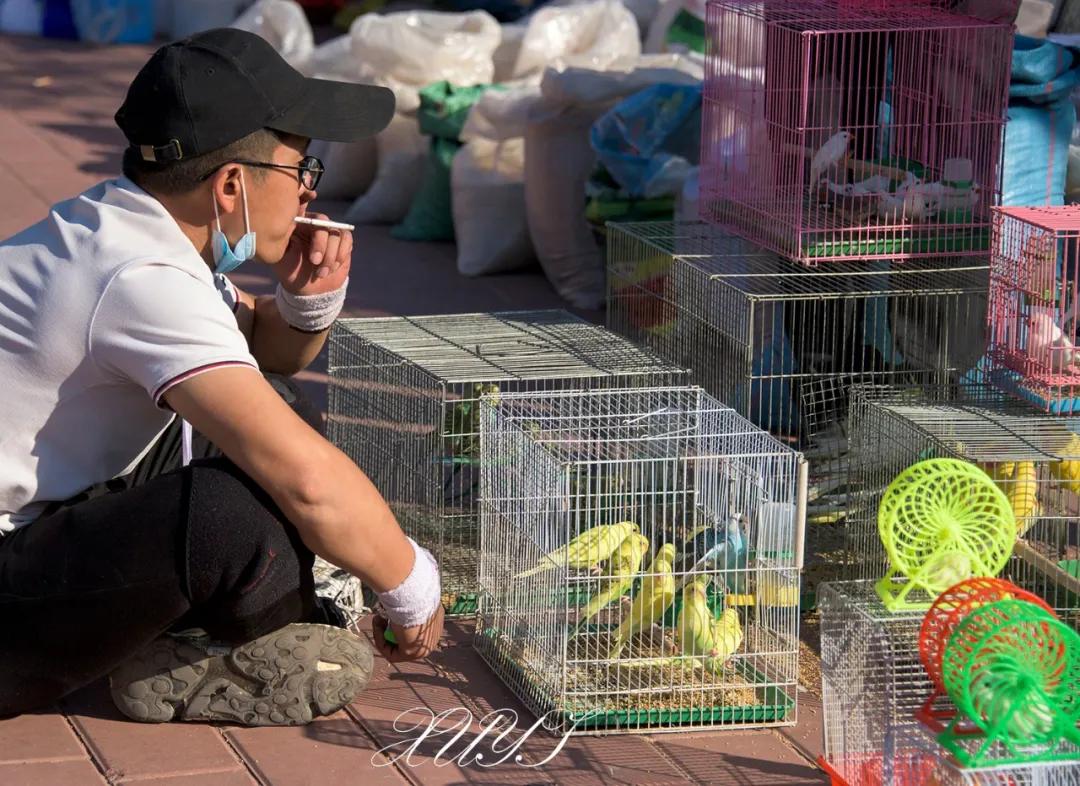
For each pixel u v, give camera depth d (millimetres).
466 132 14477
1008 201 9516
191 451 6910
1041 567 7125
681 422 7527
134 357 5766
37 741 6332
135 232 5902
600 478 7004
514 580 7121
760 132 9516
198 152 5793
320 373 11492
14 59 25500
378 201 16031
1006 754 5441
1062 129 9562
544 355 8438
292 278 7000
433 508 7918
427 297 13523
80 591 6000
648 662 6836
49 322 5828
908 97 9266
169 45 5941
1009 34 8719
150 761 6211
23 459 6086
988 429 7355
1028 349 7570
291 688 6453
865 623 5941
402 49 15805
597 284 13445
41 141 19688
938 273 8789
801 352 8609
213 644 6414
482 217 14281
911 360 8688
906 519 6312
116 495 6078
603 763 6402
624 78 13391
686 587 6918
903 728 5730
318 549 6000
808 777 6340
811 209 8828
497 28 16281
